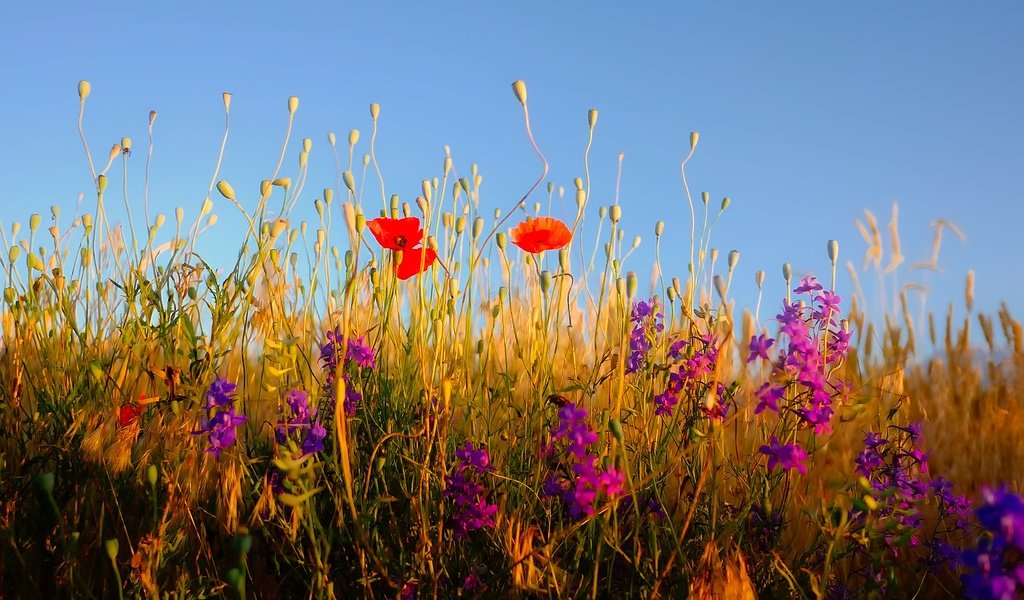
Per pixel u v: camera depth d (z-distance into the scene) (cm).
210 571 66
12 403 73
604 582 62
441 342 71
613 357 75
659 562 62
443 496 62
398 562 62
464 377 81
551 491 66
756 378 83
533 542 62
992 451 94
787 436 68
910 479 71
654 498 69
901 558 72
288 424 65
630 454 70
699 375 70
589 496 55
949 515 73
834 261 72
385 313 76
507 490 67
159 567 58
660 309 82
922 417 99
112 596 63
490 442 77
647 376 74
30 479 67
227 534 65
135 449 70
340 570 63
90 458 66
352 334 74
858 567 71
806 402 65
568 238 81
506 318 94
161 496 66
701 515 66
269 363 76
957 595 70
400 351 84
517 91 70
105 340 87
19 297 79
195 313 79
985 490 42
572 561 64
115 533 65
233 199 74
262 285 84
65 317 80
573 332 98
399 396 78
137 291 79
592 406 79
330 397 70
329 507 66
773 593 61
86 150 87
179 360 80
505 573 60
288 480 55
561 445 70
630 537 65
